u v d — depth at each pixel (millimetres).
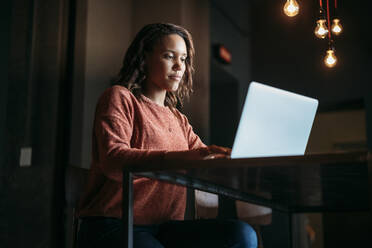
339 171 930
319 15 2568
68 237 3457
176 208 1465
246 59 7105
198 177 1046
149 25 1591
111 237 1227
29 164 3570
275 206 2047
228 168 887
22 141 3551
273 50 7094
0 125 3723
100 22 4273
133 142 1419
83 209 1333
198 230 1337
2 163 3568
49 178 3545
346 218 3207
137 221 1355
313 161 837
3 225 3471
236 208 2283
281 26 7031
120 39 4605
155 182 1394
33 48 3678
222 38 6293
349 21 6566
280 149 1104
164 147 1474
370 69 6438
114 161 1113
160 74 1559
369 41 6449
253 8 7102
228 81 6789
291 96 1100
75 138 3811
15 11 3701
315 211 2193
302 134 1174
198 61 4996
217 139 6820
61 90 3754
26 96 3588
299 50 6895
